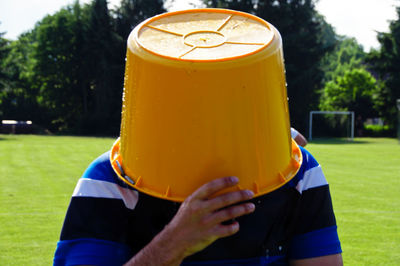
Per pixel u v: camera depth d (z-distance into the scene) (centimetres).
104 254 131
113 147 148
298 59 4675
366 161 1912
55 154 2097
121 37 4841
